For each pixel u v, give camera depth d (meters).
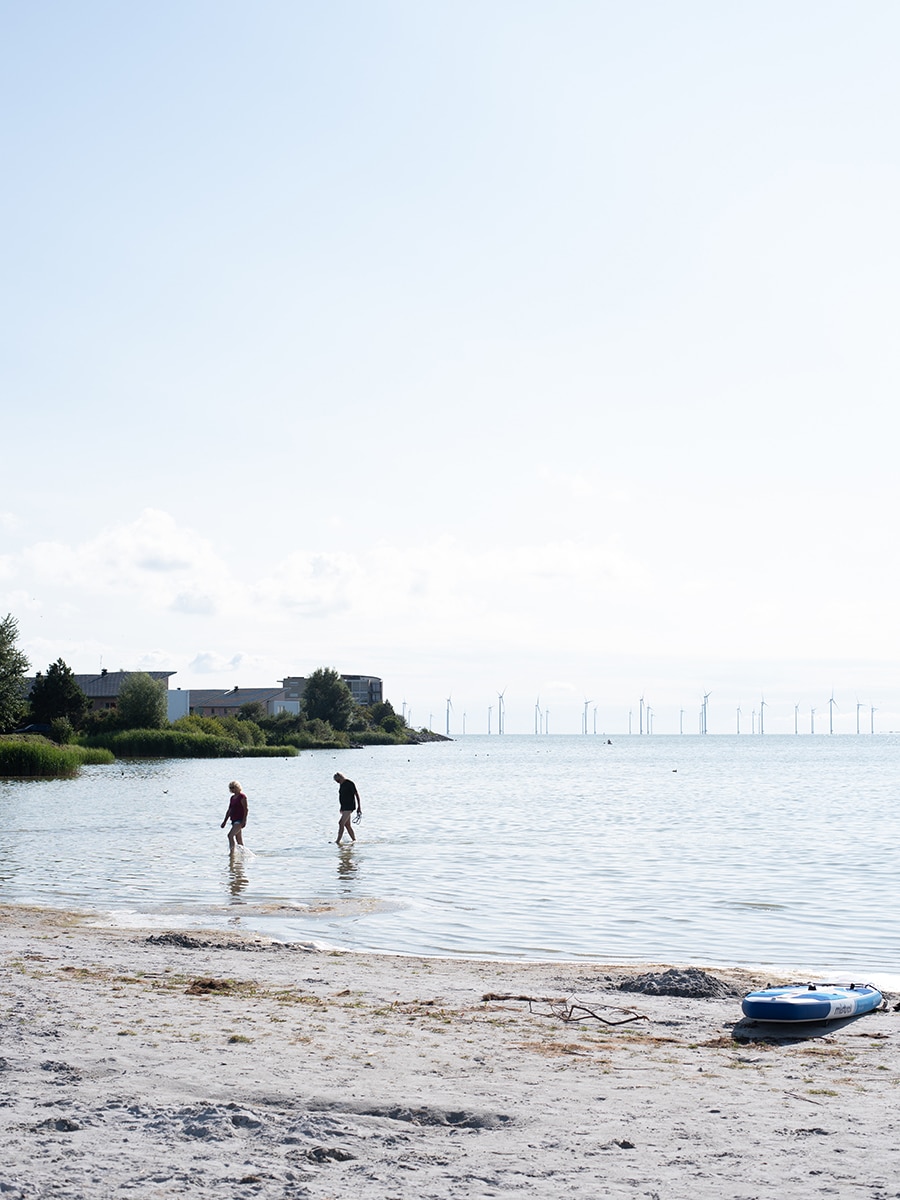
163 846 30.78
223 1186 5.88
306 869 25.81
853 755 172.00
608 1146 6.80
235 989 12.41
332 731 167.25
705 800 56.06
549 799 56.25
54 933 16.73
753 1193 5.91
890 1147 6.81
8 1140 6.60
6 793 53.84
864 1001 11.53
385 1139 6.84
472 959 15.37
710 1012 11.69
